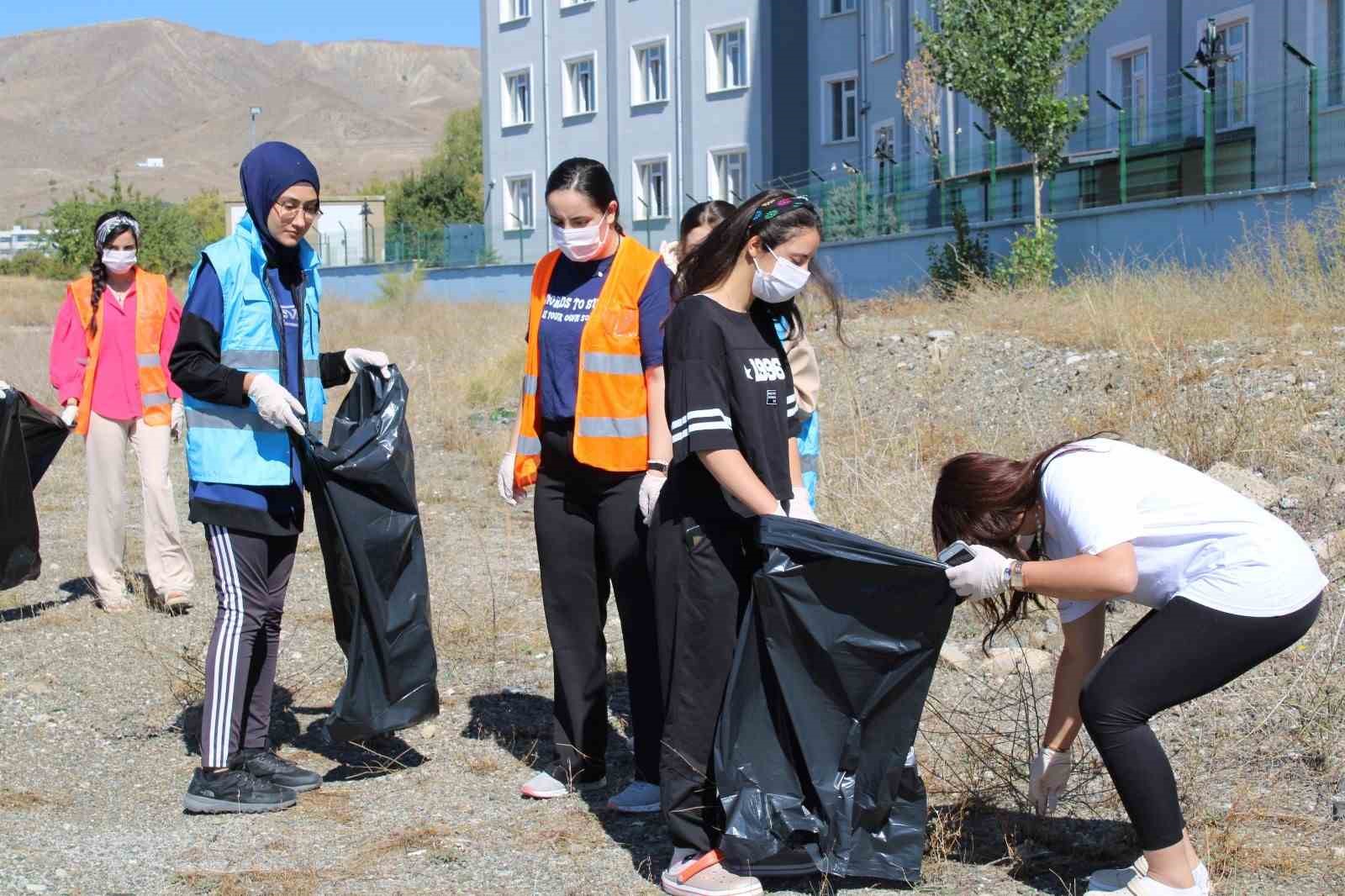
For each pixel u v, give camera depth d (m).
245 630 4.69
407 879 3.99
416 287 32.50
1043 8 18.52
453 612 6.93
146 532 7.07
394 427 4.72
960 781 4.36
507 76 42.38
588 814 4.51
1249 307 12.12
